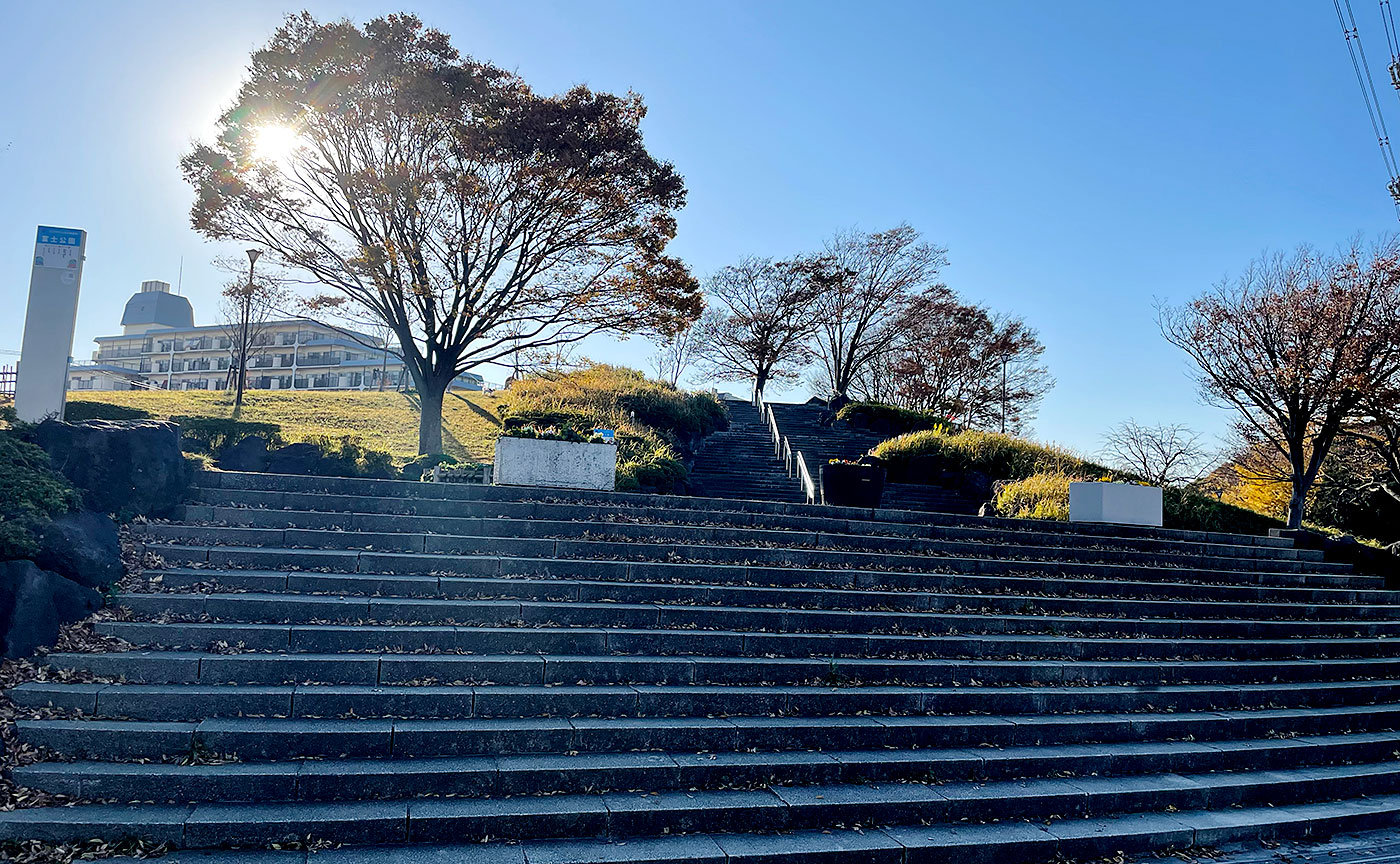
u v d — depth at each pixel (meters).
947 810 6.13
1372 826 7.07
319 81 16.75
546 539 8.98
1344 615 12.02
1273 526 18.50
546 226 18.67
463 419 23.75
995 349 41.94
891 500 19.09
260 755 5.51
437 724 6.01
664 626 7.95
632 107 19.62
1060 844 5.95
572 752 6.12
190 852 4.77
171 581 7.05
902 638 8.34
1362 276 21.27
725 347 42.78
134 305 78.44
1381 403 20.73
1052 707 7.84
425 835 5.13
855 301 41.72
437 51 17.81
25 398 7.92
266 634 6.50
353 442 12.56
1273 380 21.84
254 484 8.96
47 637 6.02
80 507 7.02
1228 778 7.25
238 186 16.75
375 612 7.14
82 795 5.02
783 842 5.52
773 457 23.38
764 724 6.63
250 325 34.22
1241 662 9.56
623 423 21.53
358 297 18.52
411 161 17.98
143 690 5.71
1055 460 20.86
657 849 5.28
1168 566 12.20
